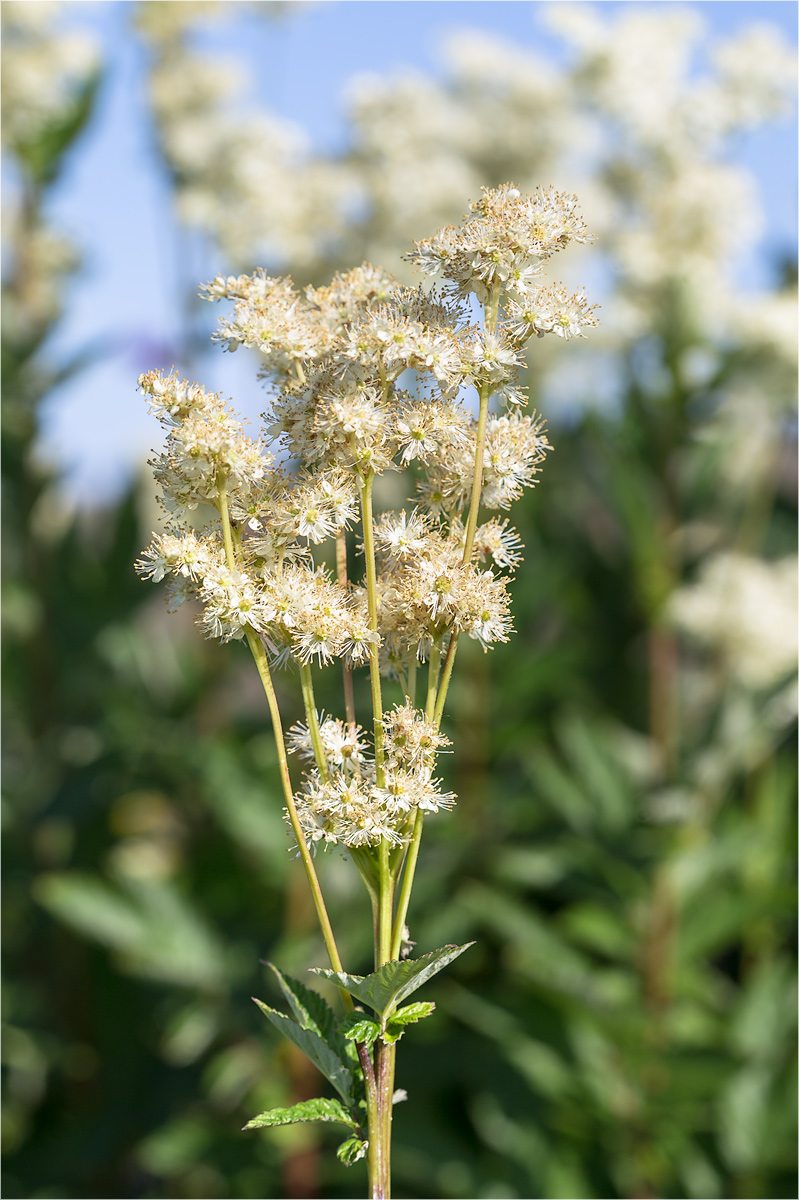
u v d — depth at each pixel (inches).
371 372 45.0
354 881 121.9
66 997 142.8
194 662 158.1
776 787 138.2
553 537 144.2
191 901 133.4
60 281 142.9
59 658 145.2
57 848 148.9
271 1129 120.1
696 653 146.9
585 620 146.6
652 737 122.3
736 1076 118.4
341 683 120.9
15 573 142.7
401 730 43.3
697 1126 124.2
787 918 136.6
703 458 123.6
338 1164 122.7
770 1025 124.3
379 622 46.1
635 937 120.4
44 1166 134.6
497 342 43.4
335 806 42.6
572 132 148.3
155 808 173.9
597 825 123.8
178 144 129.0
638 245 116.7
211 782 126.9
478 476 44.6
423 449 44.4
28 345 131.7
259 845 123.5
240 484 44.7
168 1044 136.3
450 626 44.9
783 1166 118.3
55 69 136.0
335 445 44.1
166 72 138.1
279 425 45.8
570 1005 117.7
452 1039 126.2
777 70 113.6
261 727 149.5
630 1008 118.3
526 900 141.8
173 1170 128.5
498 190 45.0
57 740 145.6
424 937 121.6
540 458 48.2
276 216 125.1
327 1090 122.1
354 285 49.9
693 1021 125.3
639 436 120.7
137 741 139.6
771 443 132.1
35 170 136.1
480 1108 124.0
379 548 48.2
